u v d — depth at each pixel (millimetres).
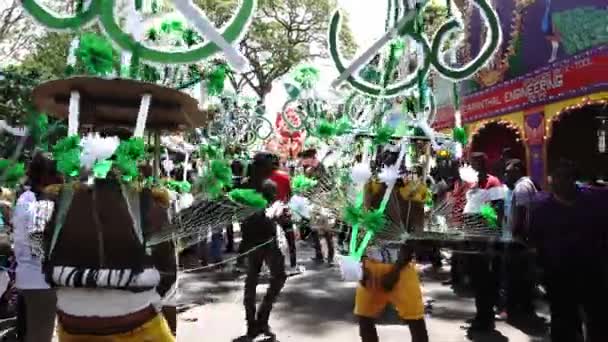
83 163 2244
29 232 3580
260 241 5414
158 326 2438
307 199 3855
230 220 2811
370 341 3840
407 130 3947
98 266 2328
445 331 5809
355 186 3613
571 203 4242
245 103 11266
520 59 11047
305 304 6992
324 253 10820
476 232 3982
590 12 8977
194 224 2658
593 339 4398
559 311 4402
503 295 6371
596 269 4234
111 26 2373
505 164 6977
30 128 2736
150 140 3070
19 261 3848
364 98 4305
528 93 10773
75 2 2521
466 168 4934
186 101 2525
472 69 3582
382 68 3803
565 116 10727
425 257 8945
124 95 2473
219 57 2627
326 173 3969
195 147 4352
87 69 2340
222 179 2773
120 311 2336
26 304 3904
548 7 9945
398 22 3311
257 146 11406
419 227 3648
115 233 2352
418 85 3625
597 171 10922
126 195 2404
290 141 11641
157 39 2623
